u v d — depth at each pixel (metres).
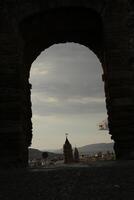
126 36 21.05
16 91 20.89
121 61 20.77
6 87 20.92
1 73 21.08
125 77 20.52
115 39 21.06
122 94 20.33
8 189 10.87
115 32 21.14
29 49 25.11
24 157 21.19
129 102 20.17
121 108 20.12
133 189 9.56
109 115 21.25
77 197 9.23
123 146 19.72
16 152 19.84
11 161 19.61
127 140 19.72
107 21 21.33
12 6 21.75
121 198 8.78
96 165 15.44
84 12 22.20
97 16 22.09
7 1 21.80
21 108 20.88
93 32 24.38
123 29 21.14
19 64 21.33
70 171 12.97
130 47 20.89
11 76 21.03
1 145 20.03
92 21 23.06
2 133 20.20
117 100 20.27
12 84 20.97
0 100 20.75
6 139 20.11
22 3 21.73
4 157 19.80
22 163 20.09
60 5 21.44
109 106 21.11
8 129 20.22
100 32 23.73
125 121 19.95
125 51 20.88
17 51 21.27
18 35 21.48
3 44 21.34
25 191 10.39
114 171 12.29
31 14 21.61
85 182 10.85
